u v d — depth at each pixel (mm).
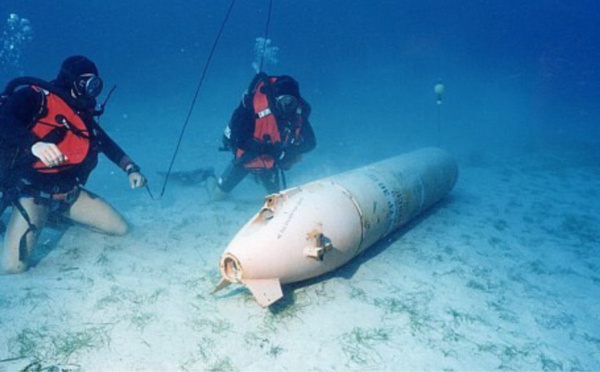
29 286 3270
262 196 6496
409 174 4512
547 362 2652
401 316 3053
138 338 2666
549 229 5223
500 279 3770
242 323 2859
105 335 2680
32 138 3094
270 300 2768
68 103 3475
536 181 7918
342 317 2992
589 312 3295
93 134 3779
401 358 2609
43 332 2686
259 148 5047
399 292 3408
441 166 5305
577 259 4332
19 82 3330
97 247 4086
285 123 4938
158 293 3215
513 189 7238
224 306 3053
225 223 4965
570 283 3779
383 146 12000
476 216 5582
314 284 3398
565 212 5992
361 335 2799
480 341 2832
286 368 2471
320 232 3000
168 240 4348
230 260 2859
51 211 3973
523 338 2900
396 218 4043
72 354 2496
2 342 2570
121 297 3146
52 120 3410
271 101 4773
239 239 2865
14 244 3496
